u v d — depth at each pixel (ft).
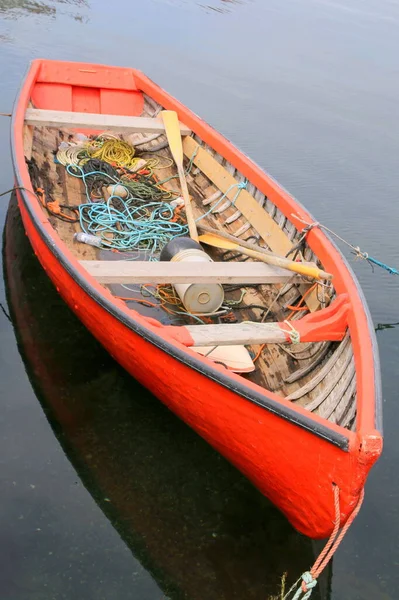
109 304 11.38
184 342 10.82
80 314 13.47
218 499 11.43
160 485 11.60
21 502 10.96
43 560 10.08
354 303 11.69
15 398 13.12
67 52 34.30
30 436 12.28
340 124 30.71
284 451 9.30
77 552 10.27
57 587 9.71
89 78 22.43
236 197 17.58
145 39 38.55
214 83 33.55
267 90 33.63
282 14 48.39
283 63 38.04
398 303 18.29
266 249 14.78
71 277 12.60
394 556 10.93
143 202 18.19
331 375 11.57
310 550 10.73
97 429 12.62
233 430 10.12
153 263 13.11
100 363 14.30
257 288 15.51
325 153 27.45
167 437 12.61
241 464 10.69
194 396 10.59
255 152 26.66
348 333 11.70
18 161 15.99
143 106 23.02
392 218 22.86
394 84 37.09
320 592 10.12
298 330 11.43
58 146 20.57
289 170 25.52
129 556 10.28
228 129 28.43
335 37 44.45
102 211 17.28
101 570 10.03
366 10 52.95
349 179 25.41
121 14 42.68
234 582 10.03
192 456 12.26
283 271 13.50
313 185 24.56
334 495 8.77
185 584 9.94
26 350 14.44
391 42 44.88
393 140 29.66
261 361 13.46
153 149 21.29
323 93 34.37
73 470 11.69
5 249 17.92
